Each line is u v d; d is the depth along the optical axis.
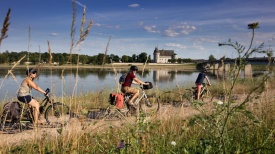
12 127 6.00
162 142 3.57
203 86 11.93
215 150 2.58
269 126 3.80
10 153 3.67
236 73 2.21
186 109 6.79
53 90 4.25
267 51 1.99
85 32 2.73
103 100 9.92
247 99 2.20
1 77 33.06
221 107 2.40
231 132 3.25
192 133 3.95
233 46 2.07
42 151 3.31
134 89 8.75
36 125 4.75
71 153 3.09
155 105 9.98
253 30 1.99
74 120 3.65
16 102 6.29
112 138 3.94
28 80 6.52
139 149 3.17
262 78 2.15
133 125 3.70
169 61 169.25
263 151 2.83
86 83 29.80
